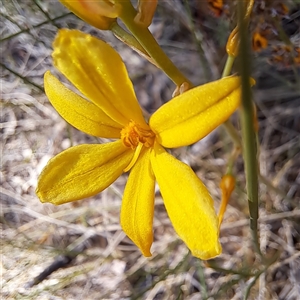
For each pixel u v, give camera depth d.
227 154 0.09
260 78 0.10
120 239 0.09
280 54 0.08
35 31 0.10
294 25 0.09
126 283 0.09
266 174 0.09
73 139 0.11
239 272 0.07
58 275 0.09
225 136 0.09
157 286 0.09
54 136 0.11
